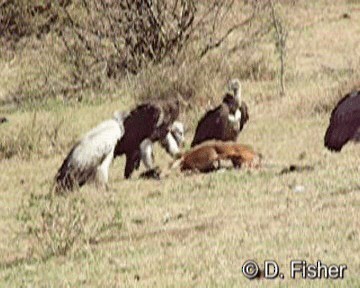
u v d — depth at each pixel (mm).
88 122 62844
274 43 81250
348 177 38219
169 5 82812
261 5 89938
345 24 87062
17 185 47375
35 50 85938
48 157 55438
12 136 58219
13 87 77625
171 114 43406
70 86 75562
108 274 29438
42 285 29453
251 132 53156
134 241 33219
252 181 39812
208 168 42625
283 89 64188
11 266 32812
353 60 73688
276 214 33906
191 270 28406
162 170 43312
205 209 36469
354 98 42031
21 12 89812
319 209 33562
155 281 27672
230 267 28125
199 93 61969
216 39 81312
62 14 88750
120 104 67000
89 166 41938
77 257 32531
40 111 68875
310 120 55281
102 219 36531
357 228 30312
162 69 68812
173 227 34469
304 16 89938
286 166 42375
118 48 76812
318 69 71500
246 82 68438
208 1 90812
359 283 25516
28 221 38250
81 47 81625
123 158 49312
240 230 32094
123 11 78375
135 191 40656
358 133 41719
